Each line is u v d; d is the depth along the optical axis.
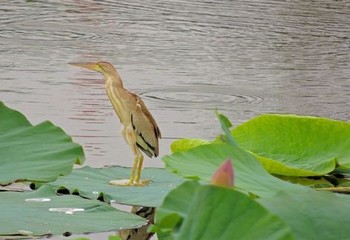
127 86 14.17
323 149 8.49
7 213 6.25
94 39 18.62
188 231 3.74
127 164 8.77
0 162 6.85
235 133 8.72
